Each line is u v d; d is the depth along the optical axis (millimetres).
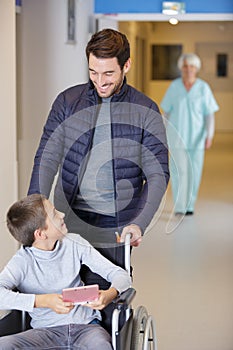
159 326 4879
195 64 8859
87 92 3297
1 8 4316
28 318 3434
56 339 3219
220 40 20547
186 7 8359
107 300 3139
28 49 7133
